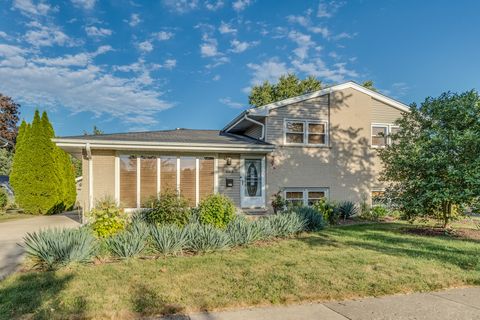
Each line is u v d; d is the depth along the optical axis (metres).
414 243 7.85
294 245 7.60
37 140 16.34
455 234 9.20
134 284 4.68
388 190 10.77
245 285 4.66
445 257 6.38
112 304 3.94
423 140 9.48
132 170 12.12
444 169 9.06
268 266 5.68
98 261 6.00
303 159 14.27
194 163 12.88
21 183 16.14
